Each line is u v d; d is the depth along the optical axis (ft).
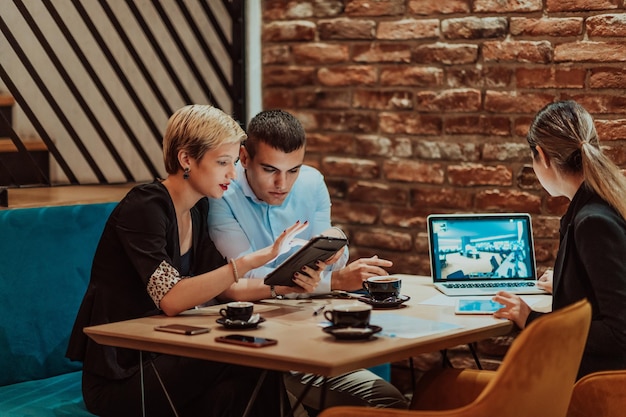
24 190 12.67
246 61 14.51
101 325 8.31
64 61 14.49
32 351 10.44
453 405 8.46
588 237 8.37
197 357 7.59
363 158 13.55
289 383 10.23
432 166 13.01
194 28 14.60
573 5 11.85
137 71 14.66
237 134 9.22
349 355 6.99
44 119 14.57
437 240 10.45
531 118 12.30
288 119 9.72
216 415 8.88
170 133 9.22
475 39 12.55
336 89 13.66
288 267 8.70
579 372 8.63
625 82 11.62
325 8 13.62
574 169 8.93
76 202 11.55
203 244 9.80
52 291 10.65
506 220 10.46
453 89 12.76
